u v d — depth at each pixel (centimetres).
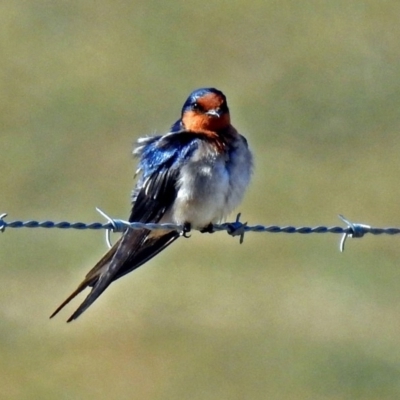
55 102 2423
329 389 1534
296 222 1994
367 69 2544
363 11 2783
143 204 1004
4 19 2773
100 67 2570
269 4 2802
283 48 2633
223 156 984
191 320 1658
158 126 2336
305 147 2272
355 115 2395
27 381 1520
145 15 2789
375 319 1666
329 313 1692
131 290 1733
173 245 1859
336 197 2069
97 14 2800
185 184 979
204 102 992
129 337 1630
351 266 1827
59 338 1623
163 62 2595
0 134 2284
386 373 1549
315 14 2759
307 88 2484
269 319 1669
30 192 2072
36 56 2617
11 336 1623
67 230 1936
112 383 1511
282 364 1566
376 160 2225
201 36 2684
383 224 1991
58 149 2236
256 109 2416
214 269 1803
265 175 2141
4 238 1912
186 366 1544
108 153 2225
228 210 1001
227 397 1518
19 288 1755
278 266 1823
